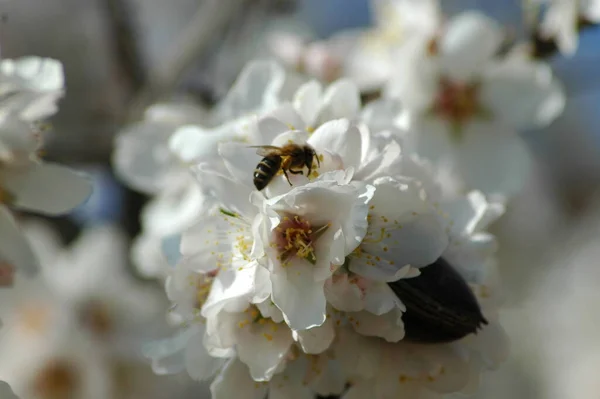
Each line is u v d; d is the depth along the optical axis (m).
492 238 0.37
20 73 0.38
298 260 0.35
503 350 0.37
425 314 0.36
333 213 0.35
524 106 0.47
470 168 0.46
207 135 0.39
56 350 0.48
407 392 0.37
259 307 0.35
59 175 0.38
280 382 0.37
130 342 0.49
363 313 0.36
